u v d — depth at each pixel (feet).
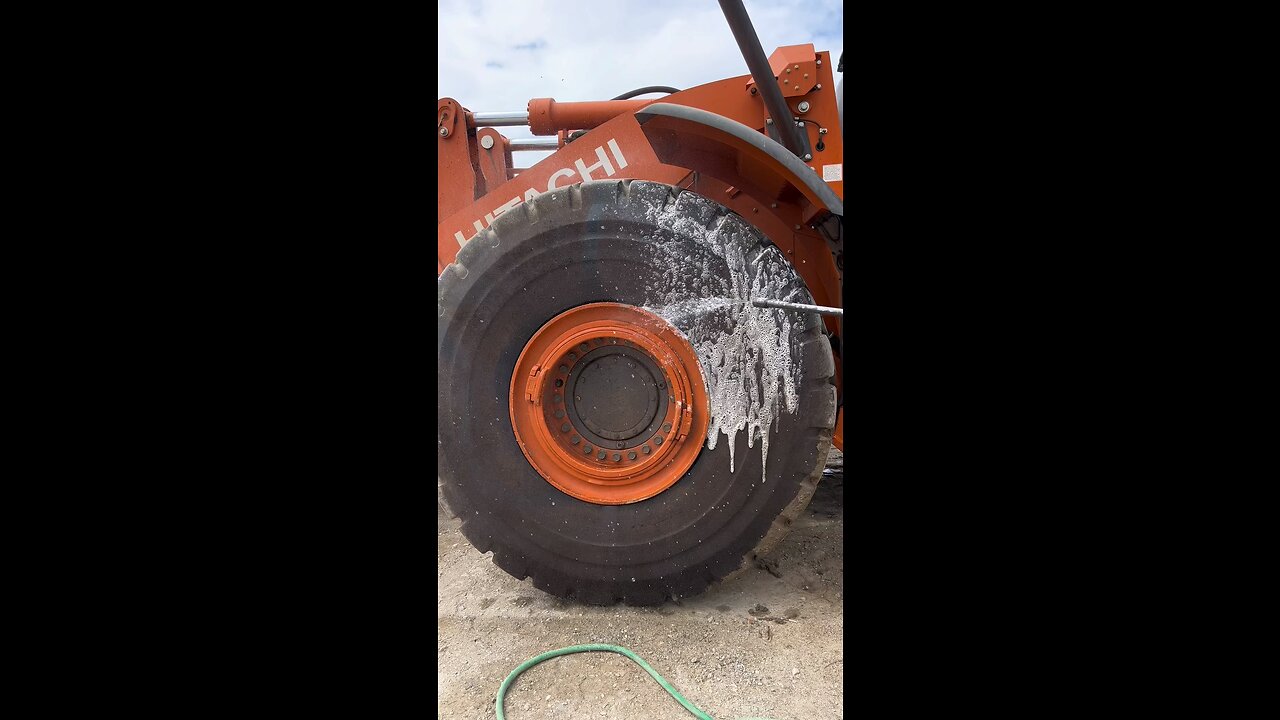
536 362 7.38
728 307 7.02
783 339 6.97
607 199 7.13
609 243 7.13
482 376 7.35
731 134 7.46
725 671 6.48
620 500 7.33
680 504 7.27
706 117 7.48
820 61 8.91
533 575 7.59
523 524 7.46
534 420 7.36
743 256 7.02
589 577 7.50
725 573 7.36
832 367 7.02
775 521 7.16
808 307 6.62
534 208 7.18
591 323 7.28
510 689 6.27
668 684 6.20
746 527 7.21
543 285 7.23
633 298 7.18
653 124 8.06
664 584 7.44
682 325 7.09
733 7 6.54
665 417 7.36
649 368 7.38
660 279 7.11
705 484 7.22
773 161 7.56
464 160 9.83
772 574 8.55
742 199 9.51
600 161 8.02
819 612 7.59
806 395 6.97
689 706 5.92
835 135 8.91
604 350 7.42
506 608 7.81
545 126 11.53
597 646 6.84
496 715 5.86
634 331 7.18
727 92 9.16
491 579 8.63
